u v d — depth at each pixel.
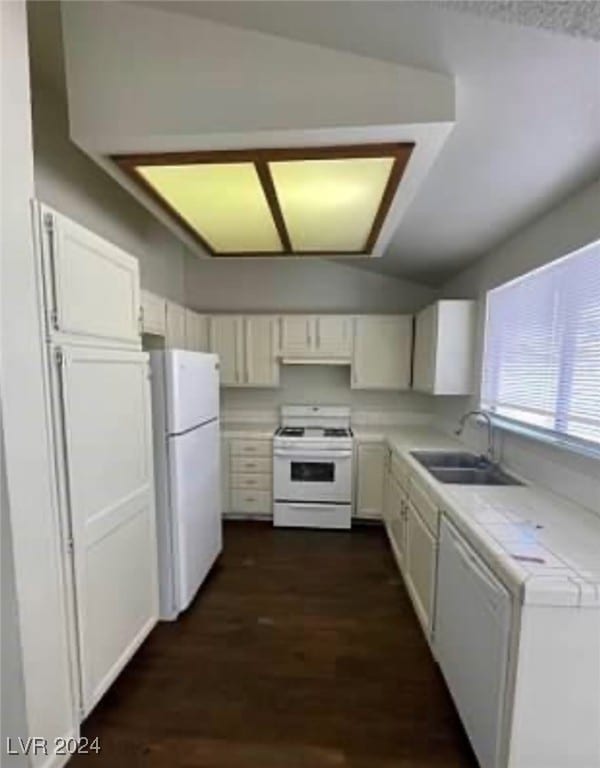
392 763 1.74
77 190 2.84
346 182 2.15
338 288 4.78
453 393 3.55
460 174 2.15
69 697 1.73
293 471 4.26
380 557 3.63
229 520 4.51
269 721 1.93
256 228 2.93
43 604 1.59
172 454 2.63
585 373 2.04
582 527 1.78
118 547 2.05
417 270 4.25
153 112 1.72
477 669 1.64
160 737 1.85
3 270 1.42
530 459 2.49
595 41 1.21
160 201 2.42
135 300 2.26
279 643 2.49
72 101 1.75
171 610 2.70
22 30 1.51
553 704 1.37
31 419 1.53
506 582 1.42
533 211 2.35
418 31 1.37
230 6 1.51
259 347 4.56
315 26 1.50
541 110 1.56
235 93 1.68
